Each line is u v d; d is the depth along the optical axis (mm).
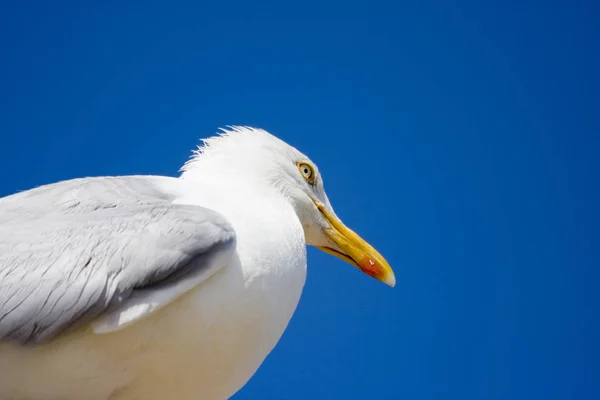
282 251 2947
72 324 2889
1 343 2889
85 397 2910
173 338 2912
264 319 2936
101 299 2891
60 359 2896
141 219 2914
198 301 2914
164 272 2898
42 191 2945
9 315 2885
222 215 2936
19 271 2893
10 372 2895
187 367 2922
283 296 2943
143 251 2900
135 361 2910
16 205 2936
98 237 2904
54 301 2887
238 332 2928
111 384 2910
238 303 2924
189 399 2934
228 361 2932
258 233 2941
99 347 2900
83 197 2936
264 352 2947
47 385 2900
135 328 2904
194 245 2906
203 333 2918
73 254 2898
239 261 2928
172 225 2912
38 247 2900
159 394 2924
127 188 2945
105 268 2895
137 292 2896
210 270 2910
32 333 2887
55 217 2922
